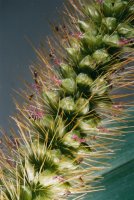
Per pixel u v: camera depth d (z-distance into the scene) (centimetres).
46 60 7
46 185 7
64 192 7
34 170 7
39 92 7
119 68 7
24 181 7
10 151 7
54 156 7
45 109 7
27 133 7
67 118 7
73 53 7
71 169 7
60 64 7
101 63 7
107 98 7
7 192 7
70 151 7
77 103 7
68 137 7
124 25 7
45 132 7
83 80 7
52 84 7
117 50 7
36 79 7
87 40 7
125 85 7
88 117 7
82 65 7
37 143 7
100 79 7
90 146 7
